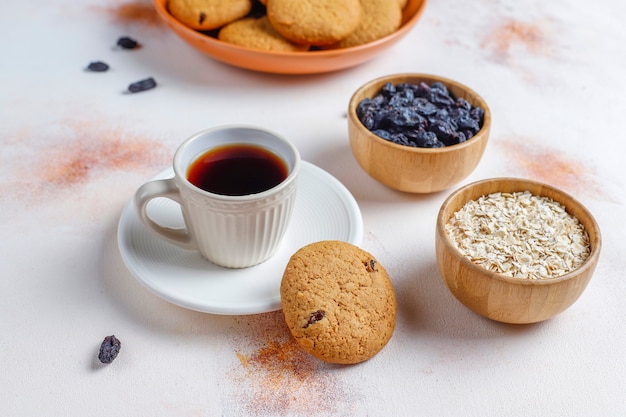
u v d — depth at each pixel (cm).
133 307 58
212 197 54
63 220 65
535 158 72
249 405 53
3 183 68
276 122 75
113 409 53
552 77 83
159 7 80
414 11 84
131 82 80
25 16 90
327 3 77
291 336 57
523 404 54
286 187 56
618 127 77
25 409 53
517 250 57
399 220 65
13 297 59
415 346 57
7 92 78
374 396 54
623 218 66
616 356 56
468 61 85
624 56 88
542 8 96
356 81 81
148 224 58
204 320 58
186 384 54
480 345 57
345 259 56
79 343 56
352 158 71
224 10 78
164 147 72
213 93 79
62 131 73
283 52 75
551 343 57
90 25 89
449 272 56
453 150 63
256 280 58
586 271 54
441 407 53
